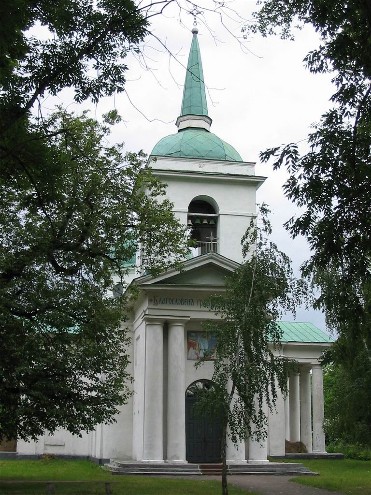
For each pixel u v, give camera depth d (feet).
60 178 66.49
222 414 69.51
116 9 49.96
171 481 82.89
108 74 52.34
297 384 151.94
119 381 83.66
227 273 103.91
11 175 63.57
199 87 125.80
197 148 116.67
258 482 84.84
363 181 52.24
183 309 103.14
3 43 45.29
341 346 91.45
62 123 74.54
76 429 78.07
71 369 77.66
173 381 100.99
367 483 82.89
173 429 99.35
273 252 74.38
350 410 101.81
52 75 51.72
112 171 81.05
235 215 113.70
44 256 74.90
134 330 116.37
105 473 95.40
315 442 136.46
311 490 75.00
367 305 66.13
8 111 51.65
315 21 50.42
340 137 52.37
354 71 52.01
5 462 117.80
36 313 76.54
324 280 81.46
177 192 112.88
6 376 72.69
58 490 70.33
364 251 55.26
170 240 85.35
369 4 45.93
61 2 49.37
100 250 79.05
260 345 70.85
